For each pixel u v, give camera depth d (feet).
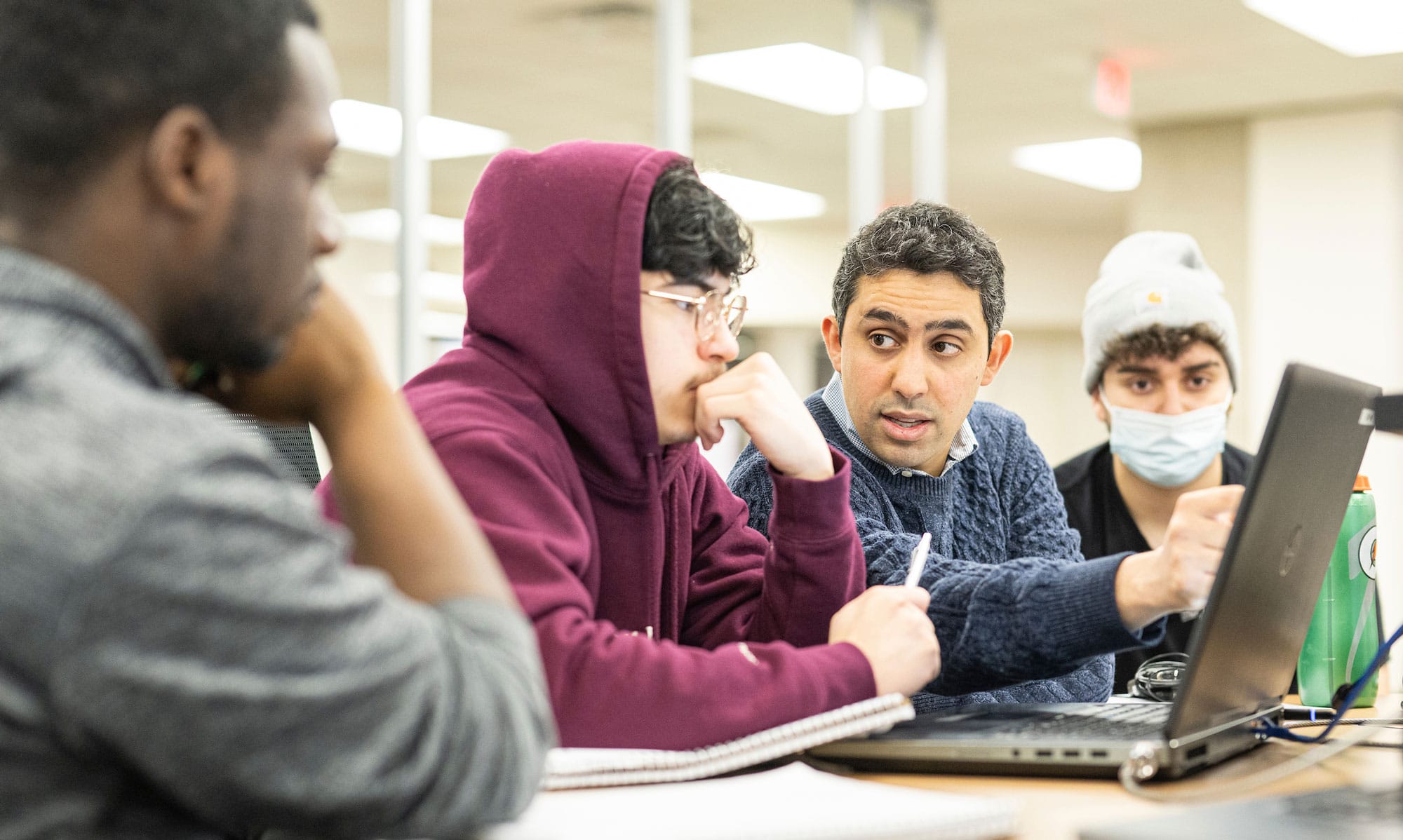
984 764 3.76
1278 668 4.19
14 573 2.05
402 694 2.37
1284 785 3.66
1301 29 18.71
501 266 4.65
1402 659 7.40
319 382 3.19
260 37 2.44
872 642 4.02
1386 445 21.30
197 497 2.14
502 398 4.47
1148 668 5.55
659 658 3.76
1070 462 9.19
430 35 17.49
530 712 2.65
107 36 2.30
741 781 3.34
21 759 2.15
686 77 17.07
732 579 5.28
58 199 2.34
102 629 2.07
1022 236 34.68
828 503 4.73
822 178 26.23
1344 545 5.14
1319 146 22.66
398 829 2.42
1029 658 4.74
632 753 3.51
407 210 15.74
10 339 2.20
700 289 4.66
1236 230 23.27
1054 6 17.89
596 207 4.54
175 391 2.58
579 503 4.55
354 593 2.37
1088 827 2.91
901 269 6.11
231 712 2.15
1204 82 21.35
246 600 2.17
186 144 2.39
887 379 6.16
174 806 2.35
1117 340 8.68
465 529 2.98
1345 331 22.35
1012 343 6.70
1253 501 3.41
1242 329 23.18
